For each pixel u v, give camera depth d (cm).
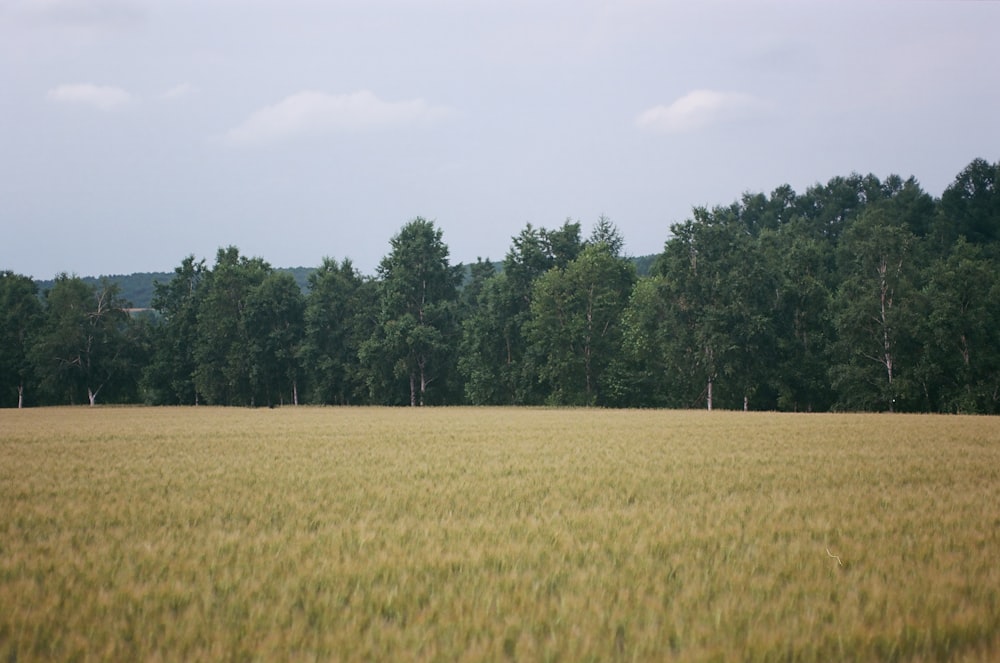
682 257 7350
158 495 1385
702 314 7150
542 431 3338
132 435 3178
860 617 647
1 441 2839
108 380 9812
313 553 905
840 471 1706
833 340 7181
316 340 9250
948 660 562
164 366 9825
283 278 9600
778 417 4612
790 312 7306
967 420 4025
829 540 970
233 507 1245
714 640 593
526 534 1011
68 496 1376
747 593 727
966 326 6088
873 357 6425
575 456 2122
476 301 10500
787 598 706
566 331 7562
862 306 6319
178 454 2264
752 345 6881
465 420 4547
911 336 6244
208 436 3117
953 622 620
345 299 9488
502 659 562
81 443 2727
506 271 8500
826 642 598
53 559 868
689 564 840
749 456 2069
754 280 7144
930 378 6106
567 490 1437
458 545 945
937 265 6556
